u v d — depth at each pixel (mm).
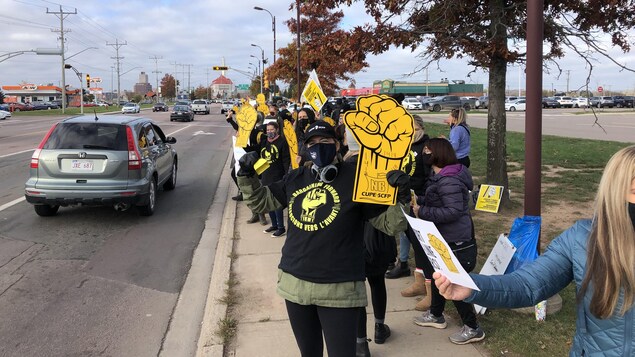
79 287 5070
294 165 5395
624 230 1554
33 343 3873
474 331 3672
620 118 35875
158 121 40000
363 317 3348
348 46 6969
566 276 1817
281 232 6789
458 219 3660
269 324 4059
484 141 19031
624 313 1560
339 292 2420
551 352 3477
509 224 6859
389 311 4277
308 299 2451
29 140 21062
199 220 7949
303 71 29594
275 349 3645
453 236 3664
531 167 4020
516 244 3957
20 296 4801
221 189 10734
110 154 7312
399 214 2377
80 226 7453
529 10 3963
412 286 4605
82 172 7270
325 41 7375
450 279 1731
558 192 9133
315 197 2500
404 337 3787
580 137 21203
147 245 6574
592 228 1671
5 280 5223
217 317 4176
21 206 8602
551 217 7301
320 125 2461
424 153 3816
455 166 3641
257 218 7664
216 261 5777
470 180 3715
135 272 5551
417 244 3852
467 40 6891
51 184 7234
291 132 5863
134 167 7469
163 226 7551
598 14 6621
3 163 13672
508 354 3484
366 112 2418
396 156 2414
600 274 1583
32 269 5574
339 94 50469
